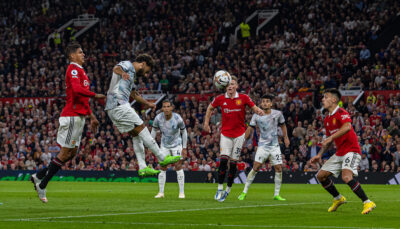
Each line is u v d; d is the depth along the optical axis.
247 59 36.50
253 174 14.71
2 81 40.28
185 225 7.99
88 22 46.50
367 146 26.80
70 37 44.94
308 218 9.16
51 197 15.27
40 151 32.75
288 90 32.06
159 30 42.31
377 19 36.34
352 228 7.80
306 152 27.59
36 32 46.28
